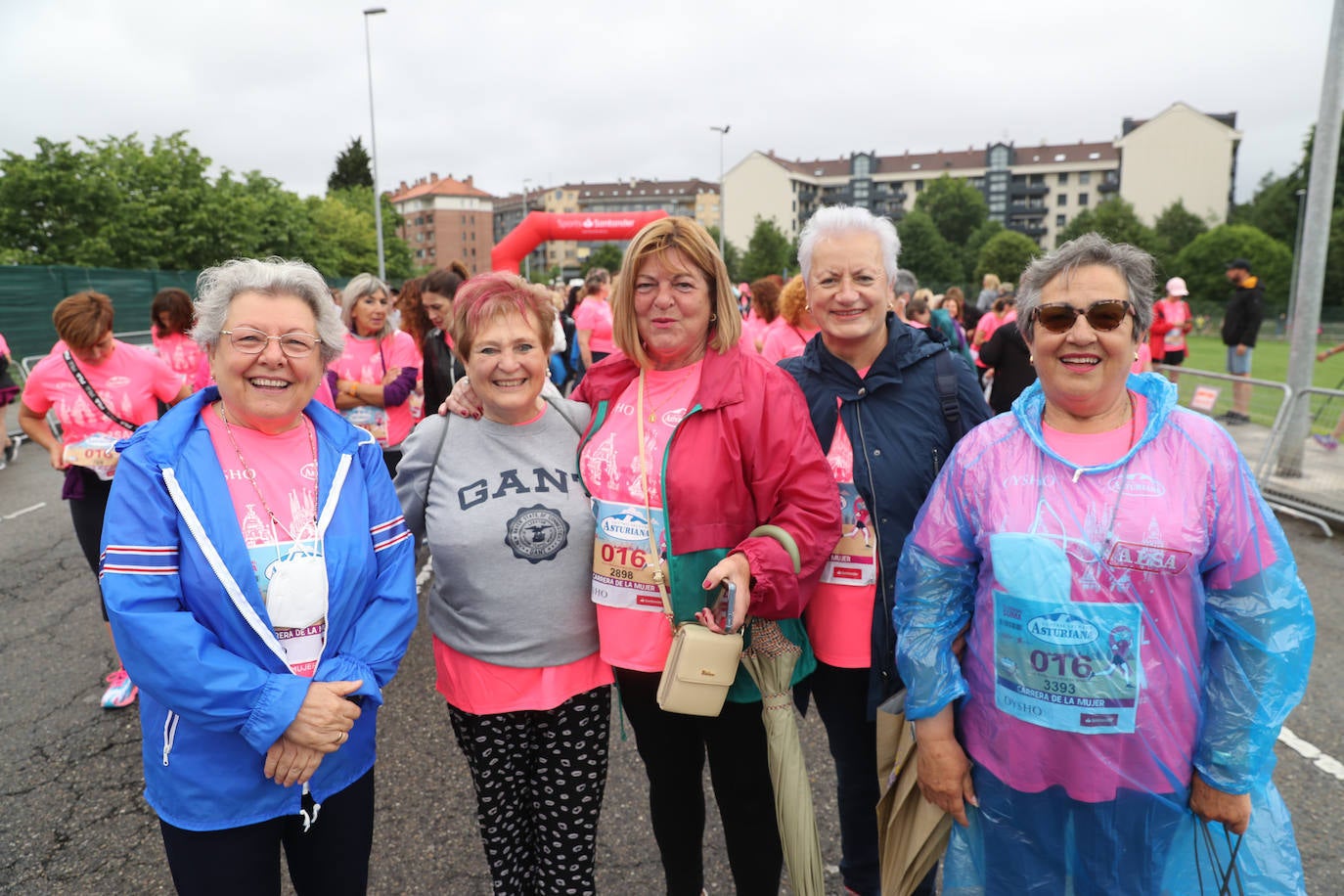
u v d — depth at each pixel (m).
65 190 33.28
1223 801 1.52
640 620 1.97
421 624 4.65
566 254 129.00
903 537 2.03
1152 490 1.48
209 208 36.97
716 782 2.12
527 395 2.01
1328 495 6.40
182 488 1.58
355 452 1.81
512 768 2.11
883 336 2.13
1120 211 54.69
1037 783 1.59
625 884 2.53
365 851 1.80
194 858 1.61
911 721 1.80
